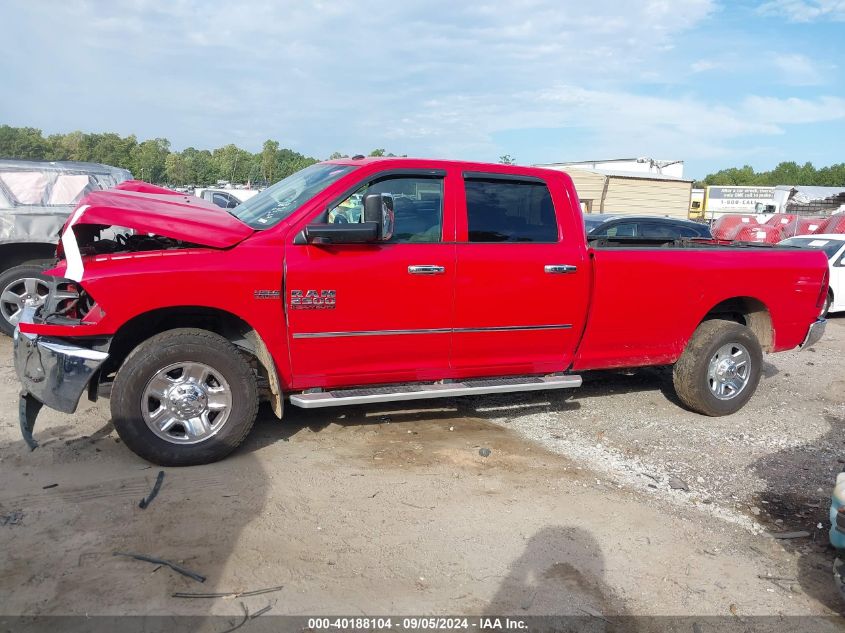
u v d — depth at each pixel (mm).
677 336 5859
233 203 20734
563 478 4605
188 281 4156
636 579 3471
